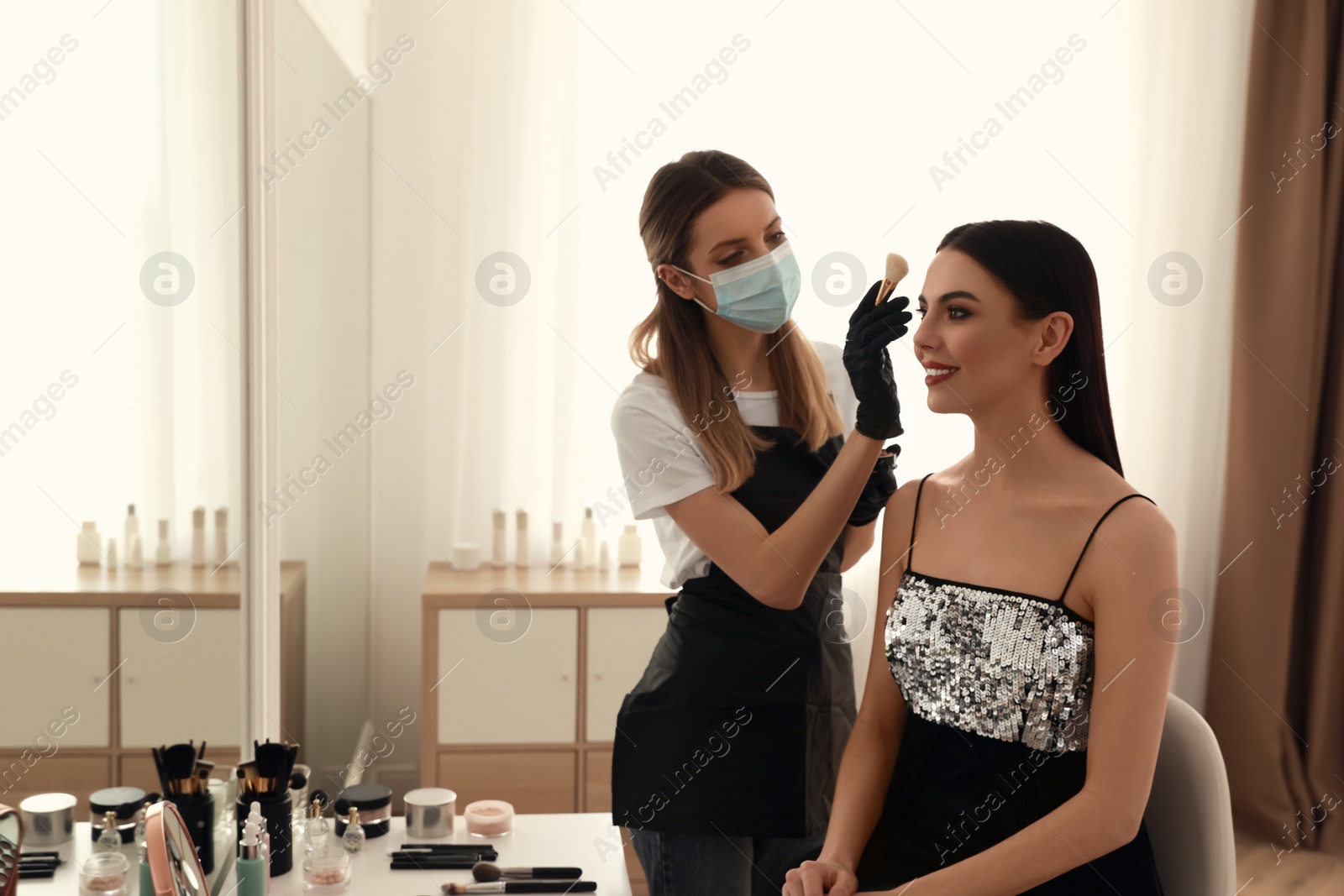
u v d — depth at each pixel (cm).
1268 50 218
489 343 211
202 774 115
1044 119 213
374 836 126
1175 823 99
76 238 96
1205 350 229
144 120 108
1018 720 98
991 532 104
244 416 145
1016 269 101
